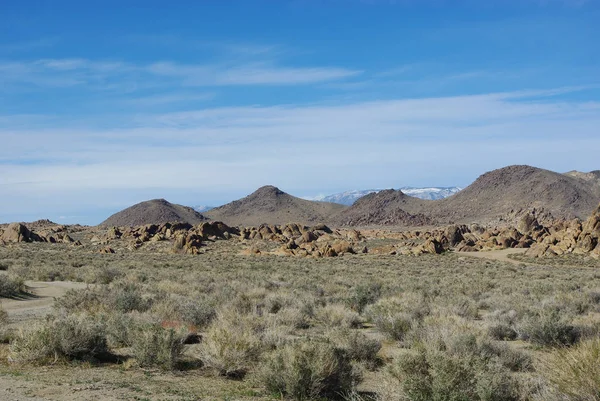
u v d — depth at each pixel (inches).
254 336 551.2
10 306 1066.1
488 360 434.3
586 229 3777.1
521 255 3804.1
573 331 669.3
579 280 1915.6
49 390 408.8
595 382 320.8
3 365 512.7
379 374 502.9
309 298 1107.3
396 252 4247.0
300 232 6127.0
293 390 423.5
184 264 2709.2
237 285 1444.4
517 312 903.7
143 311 895.7
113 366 528.4
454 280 1934.1
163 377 486.6
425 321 728.3
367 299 1112.8
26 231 4744.1
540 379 391.9
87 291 1021.8
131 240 4918.8
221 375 503.2
